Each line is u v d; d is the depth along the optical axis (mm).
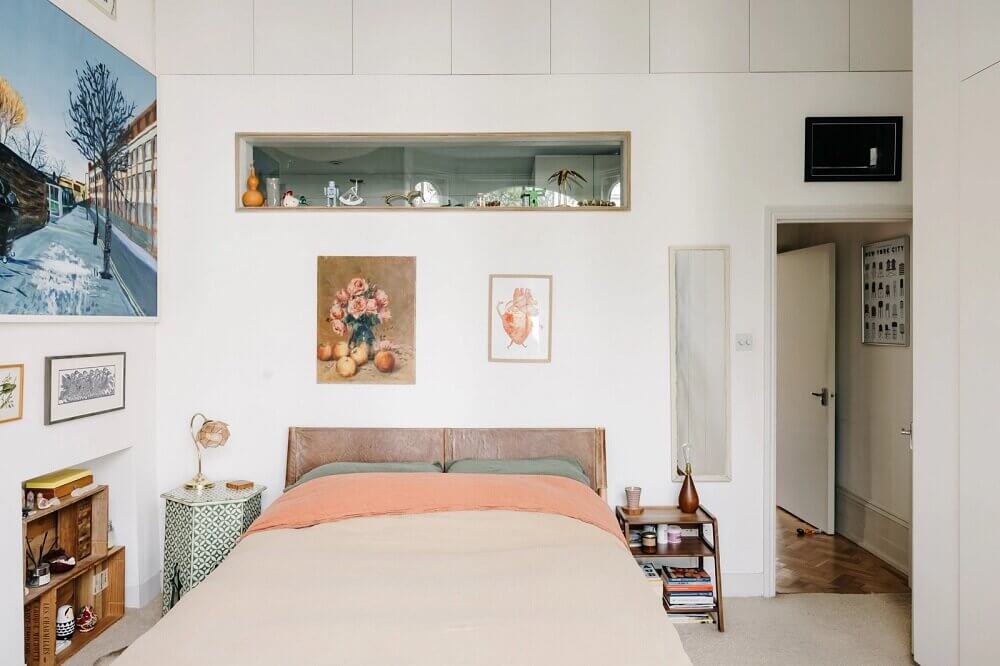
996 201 2416
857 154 3693
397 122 3738
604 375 3734
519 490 3062
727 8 3707
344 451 3689
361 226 3746
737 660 2979
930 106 2773
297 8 3732
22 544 2705
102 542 3330
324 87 3736
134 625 3309
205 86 3736
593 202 3795
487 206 3770
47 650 2867
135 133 3504
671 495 3732
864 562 4207
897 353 4098
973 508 2539
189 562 3268
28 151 2707
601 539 2688
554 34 3723
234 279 3740
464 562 2420
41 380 2814
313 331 3746
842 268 4777
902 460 4047
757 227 3723
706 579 3428
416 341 3744
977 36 2504
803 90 3707
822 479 4816
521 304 3738
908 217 3688
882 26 3691
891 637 3191
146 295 3596
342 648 1813
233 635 1881
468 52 3730
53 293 2855
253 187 3764
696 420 3734
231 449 3748
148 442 3645
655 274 3732
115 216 3316
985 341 2475
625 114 3719
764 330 3723
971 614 2549
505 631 1906
